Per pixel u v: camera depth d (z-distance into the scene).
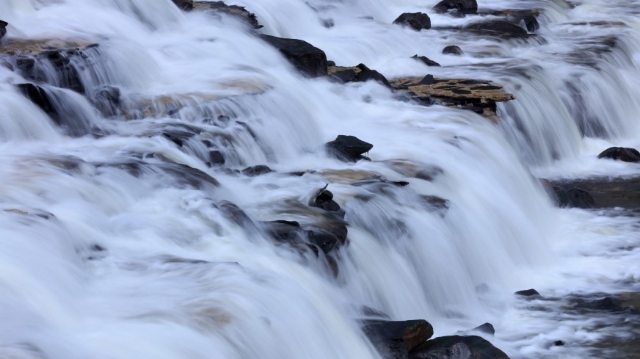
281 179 13.62
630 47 26.11
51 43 15.98
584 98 21.97
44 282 9.26
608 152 20.06
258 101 15.74
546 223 16.39
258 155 14.80
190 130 14.36
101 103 14.84
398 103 17.98
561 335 12.40
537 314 13.00
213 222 11.29
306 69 18.38
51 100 14.02
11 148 12.88
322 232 11.73
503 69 21.34
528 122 19.73
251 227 11.45
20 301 8.83
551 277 14.35
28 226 9.95
